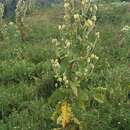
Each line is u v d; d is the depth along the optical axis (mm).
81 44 8531
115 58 16188
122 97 11016
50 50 17109
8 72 14289
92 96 9023
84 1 8398
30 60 16344
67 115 8828
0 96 11773
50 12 30609
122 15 25250
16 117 10445
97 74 13477
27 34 21734
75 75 8656
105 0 28359
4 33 21547
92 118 9656
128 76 12656
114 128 9555
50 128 9812
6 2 33438
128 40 18250
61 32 8656
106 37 19531
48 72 13352
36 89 12258
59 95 8805
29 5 30578
